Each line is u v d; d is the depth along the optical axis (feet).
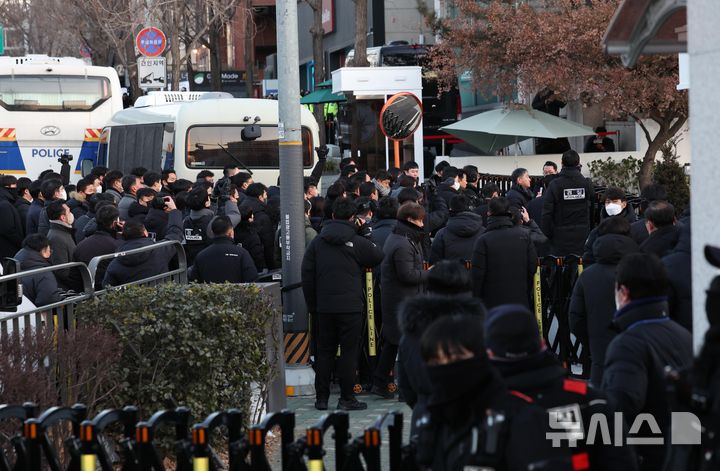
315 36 204.85
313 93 180.24
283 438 32.19
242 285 57.47
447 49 152.25
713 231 32.27
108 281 65.98
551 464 23.57
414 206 68.13
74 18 299.79
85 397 48.91
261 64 404.77
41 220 93.25
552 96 150.71
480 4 154.61
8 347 44.06
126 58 266.36
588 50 140.46
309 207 86.89
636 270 32.78
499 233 68.18
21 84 182.29
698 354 23.63
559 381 24.90
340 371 68.64
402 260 67.72
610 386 31.73
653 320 32.63
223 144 144.56
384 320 69.62
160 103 163.02
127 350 52.85
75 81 183.93
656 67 139.44
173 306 53.16
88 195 103.91
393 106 96.12
